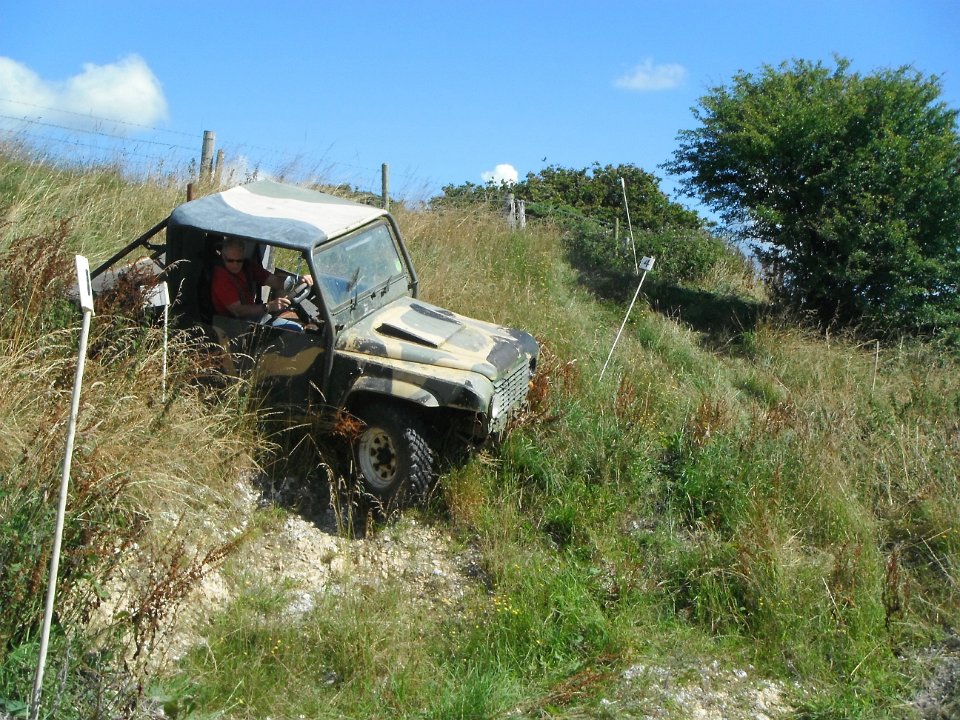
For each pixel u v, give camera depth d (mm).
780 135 11234
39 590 3992
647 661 5270
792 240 11469
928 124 11617
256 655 4598
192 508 5277
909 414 8633
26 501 4246
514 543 5957
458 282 9547
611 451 6938
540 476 6488
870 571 6125
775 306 11742
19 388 5074
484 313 8914
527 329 8945
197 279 6066
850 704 5133
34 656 3836
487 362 5848
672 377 8852
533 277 11148
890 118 11445
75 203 8039
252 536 5398
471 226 11883
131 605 4215
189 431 5461
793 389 9289
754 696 5230
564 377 7582
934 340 10867
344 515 5852
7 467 4531
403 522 5918
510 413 6379
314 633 4809
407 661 4797
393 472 5766
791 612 5668
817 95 11633
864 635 5684
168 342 5816
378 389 5605
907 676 5496
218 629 4672
